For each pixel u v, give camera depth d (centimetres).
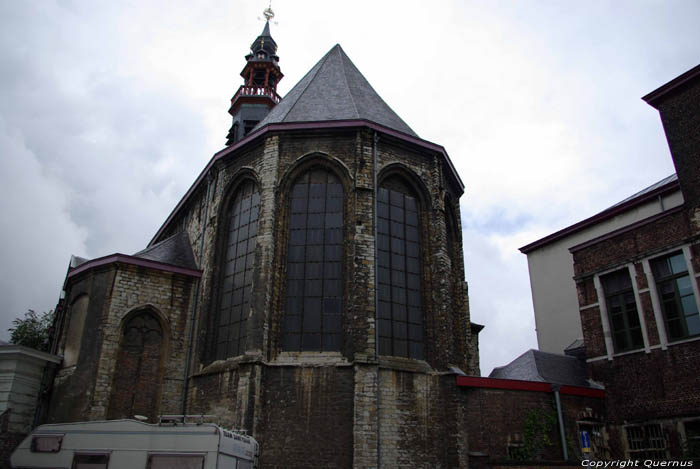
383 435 1780
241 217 2278
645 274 2058
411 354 2008
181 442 1203
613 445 2028
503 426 1875
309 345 1922
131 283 2178
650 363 1977
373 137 2159
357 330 1858
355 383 1777
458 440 1808
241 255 2198
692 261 1914
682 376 1862
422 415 1862
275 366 1852
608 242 2227
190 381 2109
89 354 2056
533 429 1905
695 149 2003
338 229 2072
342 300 1966
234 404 1859
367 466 1683
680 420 1838
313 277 2012
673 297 1964
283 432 1769
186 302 2272
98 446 1224
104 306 2106
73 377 2056
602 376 2139
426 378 1928
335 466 1709
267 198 2070
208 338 2152
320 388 1811
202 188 2600
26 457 1246
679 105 2097
